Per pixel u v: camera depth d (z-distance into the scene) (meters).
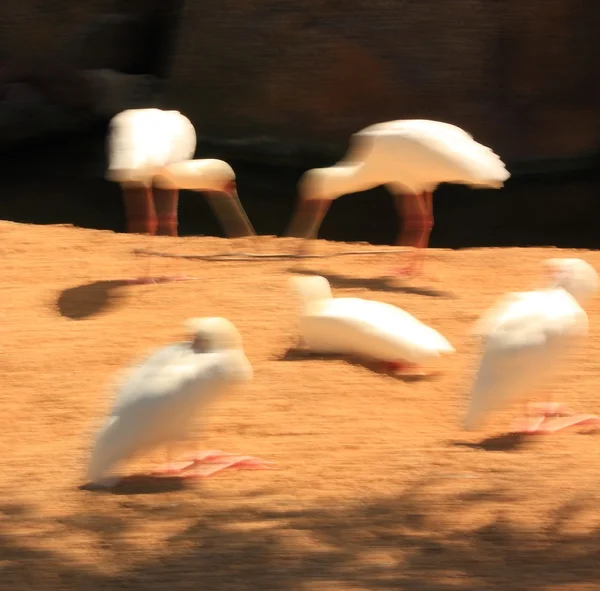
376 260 14.91
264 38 25.77
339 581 6.64
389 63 25.28
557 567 6.86
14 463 8.77
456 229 21.98
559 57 25.42
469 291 13.38
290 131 25.70
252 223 22.06
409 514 7.67
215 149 26.22
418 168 13.62
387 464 8.62
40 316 12.53
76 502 7.94
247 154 26.00
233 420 9.58
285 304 12.76
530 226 22.14
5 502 7.96
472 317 12.36
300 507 7.80
